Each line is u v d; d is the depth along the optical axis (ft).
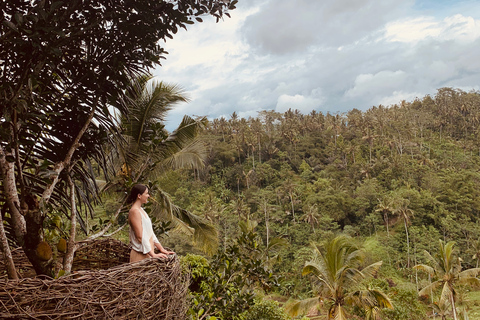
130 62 12.69
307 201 191.42
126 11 11.43
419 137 297.33
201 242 32.17
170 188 175.52
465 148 278.26
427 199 181.47
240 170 228.63
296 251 151.74
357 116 305.53
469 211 186.70
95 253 12.05
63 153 12.49
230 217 161.79
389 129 290.15
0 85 9.95
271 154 260.01
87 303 6.70
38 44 9.16
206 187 219.20
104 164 13.46
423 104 352.49
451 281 74.49
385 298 50.44
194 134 30.07
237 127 291.38
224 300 15.51
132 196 10.92
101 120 12.87
